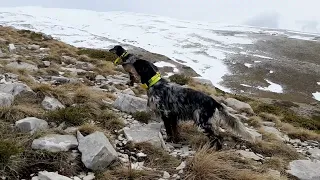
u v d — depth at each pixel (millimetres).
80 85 3248
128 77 4691
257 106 4660
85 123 2213
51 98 2605
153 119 2602
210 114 2146
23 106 2316
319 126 4277
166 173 1825
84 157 1776
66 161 1761
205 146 2031
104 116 2447
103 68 4957
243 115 3674
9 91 2564
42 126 2070
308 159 2514
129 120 2547
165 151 2109
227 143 2449
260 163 2182
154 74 2277
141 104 2730
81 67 4746
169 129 2340
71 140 1932
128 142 2107
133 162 1920
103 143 1833
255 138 2498
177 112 2238
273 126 3492
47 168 1688
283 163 2227
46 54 5535
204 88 4820
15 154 1649
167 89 2236
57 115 2236
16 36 7816
